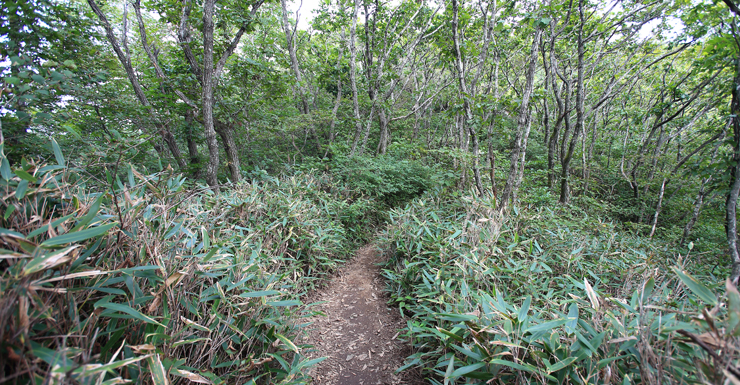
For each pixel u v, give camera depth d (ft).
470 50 20.43
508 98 16.88
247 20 16.96
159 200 6.64
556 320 5.35
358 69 33.42
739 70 9.97
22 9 7.36
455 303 8.04
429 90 38.40
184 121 21.21
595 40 24.76
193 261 5.86
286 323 7.55
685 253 15.74
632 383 4.84
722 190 10.39
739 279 8.96
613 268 11.50
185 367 5.21
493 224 11.26
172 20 18.94
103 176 8.02
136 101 18.53
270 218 13.01
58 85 7.13
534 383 5.26
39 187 4.51
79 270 4.46
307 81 35.81
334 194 20.12
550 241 13.02
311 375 7.89
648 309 5.23
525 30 23.73
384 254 14.88
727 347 3.30
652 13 21.31
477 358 5.70
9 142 7.57
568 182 23.85
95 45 12.81
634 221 28.30
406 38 33.60
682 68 27.07
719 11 10.87
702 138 24.11
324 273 13.15
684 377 4.17
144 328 5.11
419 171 26.78
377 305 11.42
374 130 39.24
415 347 8.70
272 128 23.32
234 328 5.84
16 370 3.17
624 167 33.06
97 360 4.14
